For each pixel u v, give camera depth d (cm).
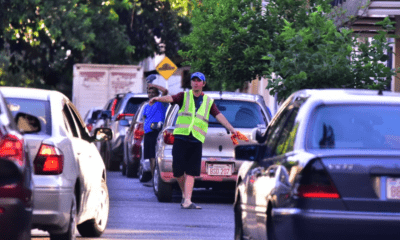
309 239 1897
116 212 4000
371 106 2088
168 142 4509
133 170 6738
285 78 4303
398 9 4628
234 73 5450
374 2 4628
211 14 5672
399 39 4988
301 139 2038
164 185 4553
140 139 6531
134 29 13900
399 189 1916
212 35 5544
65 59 12775
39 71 12762
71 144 2667
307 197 1916
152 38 13975
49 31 11762
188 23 13938
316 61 4178
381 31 4322
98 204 3080
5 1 11712
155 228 3400
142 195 5025
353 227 1889
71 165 2600
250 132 4397
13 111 2655
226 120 4094
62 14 11856
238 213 2703
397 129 2033
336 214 1897
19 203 2059
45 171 2503
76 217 2725
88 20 12212
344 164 1925
